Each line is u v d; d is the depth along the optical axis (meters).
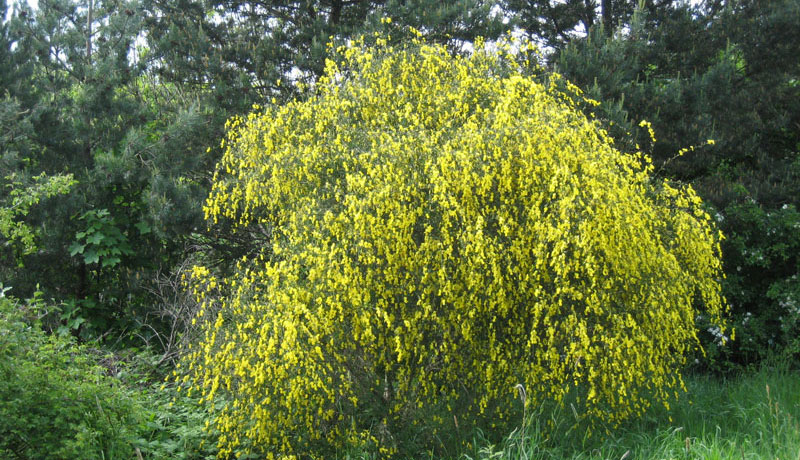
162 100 9.03
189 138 7.80
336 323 4.50
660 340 4.61
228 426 4.41
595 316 4.50
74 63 7.93
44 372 3.93
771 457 4.18
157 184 7.16
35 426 3.73
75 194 7.23
